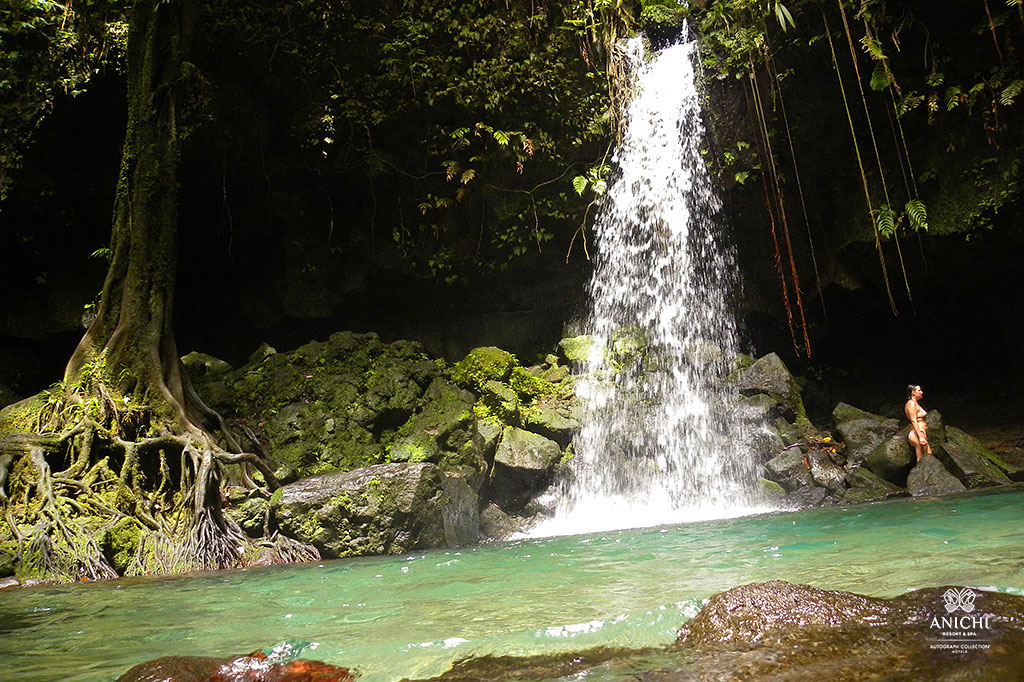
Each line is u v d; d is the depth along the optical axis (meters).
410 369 11.44
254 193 13.66
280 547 8.47
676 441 11.98
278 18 12.75
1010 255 13.62
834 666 2.60
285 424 10.52
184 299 14.45
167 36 10.42
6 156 11.84
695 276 14.78
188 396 10.07
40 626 4.99
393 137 13.66
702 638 3.17
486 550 8.02
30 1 11.62
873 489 10.80
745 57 13.77
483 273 14.66
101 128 12.73
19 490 8.39
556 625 3.81
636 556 6.53
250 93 13.02
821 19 13.34
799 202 14.57
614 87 13.88
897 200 13.70
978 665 2.45
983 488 10.45
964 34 12.89
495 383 11.76
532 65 13.55
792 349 15.62
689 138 14.52
